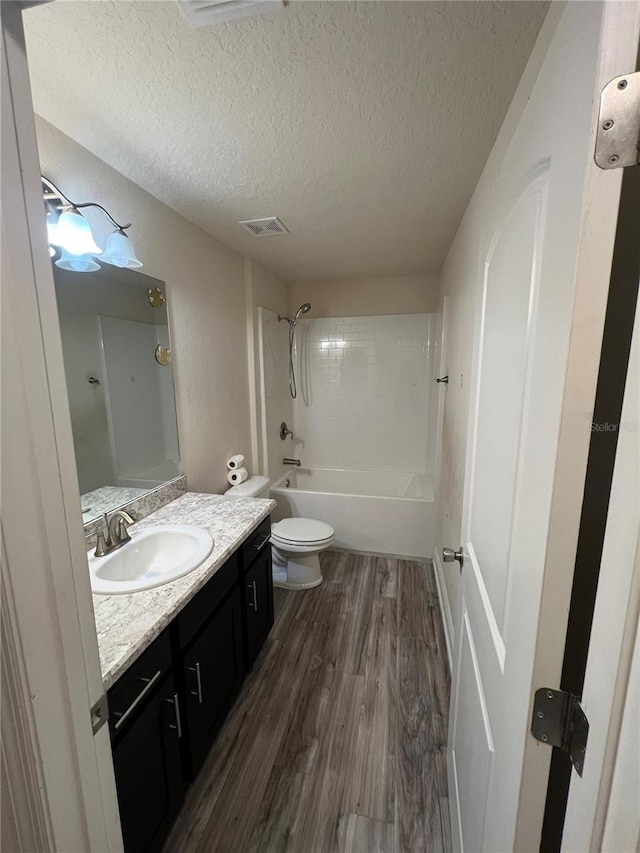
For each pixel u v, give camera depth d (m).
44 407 0.47
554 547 0.45
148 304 1.69
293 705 1.59
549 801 0.51
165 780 1.08
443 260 2.69
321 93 1.05
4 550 0.43
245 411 2.64
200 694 1.26
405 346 3.35
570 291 0.44
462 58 0.93
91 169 1.35
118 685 0.87
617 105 0.36
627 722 0.34
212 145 1.30
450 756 1.22
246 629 1.65
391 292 3.30
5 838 0.45
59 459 0.50
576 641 0.46
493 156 1.28
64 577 0.50
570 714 0.46
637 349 0.34
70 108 1.11
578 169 0.44
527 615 0.53
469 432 1.19
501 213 0.88
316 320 3.50
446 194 1.64
